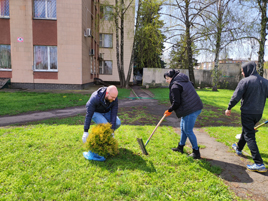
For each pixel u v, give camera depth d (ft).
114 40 74.84
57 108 25.62
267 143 14.15
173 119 21.89
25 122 18.06
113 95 10.14
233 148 13.12
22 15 42.19
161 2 52.60
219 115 24.88
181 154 11.60
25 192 7.47
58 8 42.73
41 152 10.92
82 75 46.14
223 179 9.17
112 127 10.98
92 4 58.80
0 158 9.95
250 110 10.22
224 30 50.06
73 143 12.36
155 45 56.70
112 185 8.06
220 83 70.08
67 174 8.73
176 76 10.96
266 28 45.98
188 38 57.67
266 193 8.14
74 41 44.06
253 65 10.52
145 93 46.85
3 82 42.65
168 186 8.25
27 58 43.39
